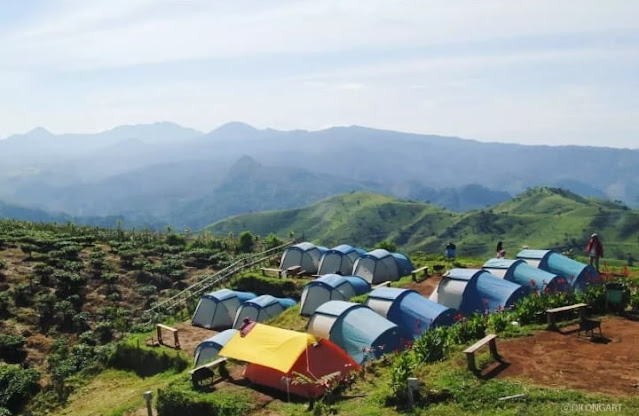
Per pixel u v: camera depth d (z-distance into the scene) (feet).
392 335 83.30
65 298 153.17
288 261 166.81
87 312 147.54
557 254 114.62
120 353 116.98
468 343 68.74
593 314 78.79
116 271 177.78
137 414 83.82
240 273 165.58
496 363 62.75
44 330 136.98
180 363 106.63
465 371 60.90
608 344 66.59
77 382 111.65
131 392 99.96
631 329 71.67
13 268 164.86
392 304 91.81
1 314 138.41
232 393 71.77
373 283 138.51
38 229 225.76
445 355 66.28
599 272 114.01
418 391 57.31
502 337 71.10
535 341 69.15
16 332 131.85
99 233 224.74
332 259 153.69
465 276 97.66
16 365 116.57
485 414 52.26
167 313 148.46
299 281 149.59
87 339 132.98
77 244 195.31
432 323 87.56
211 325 129.80
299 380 67.92
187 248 212.43
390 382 61.72
